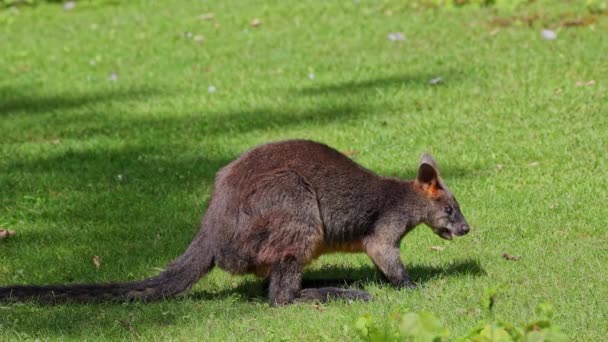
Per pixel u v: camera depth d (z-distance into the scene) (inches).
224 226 520.1
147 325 494.6
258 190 519.2
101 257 621.0
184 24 1310.3
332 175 539.8
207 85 1029.8
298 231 520.7
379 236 550.9
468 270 567.5
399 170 754.2
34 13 1503.4
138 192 746.8
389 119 871.7
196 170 788.6
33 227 687.1
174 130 896.9
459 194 700.7
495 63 988.6
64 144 879.7
